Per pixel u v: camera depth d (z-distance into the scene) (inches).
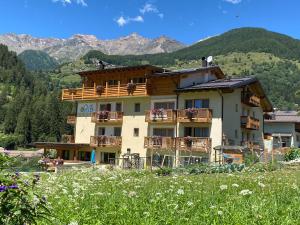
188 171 1048.2
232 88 1508.4
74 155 1999.3
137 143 1787.6
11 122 4414.4
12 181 187.0
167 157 1654.8
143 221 285.1
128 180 642.8
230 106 1616.6
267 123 2481.5
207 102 1595.7
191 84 1718.8
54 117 4126.5
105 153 1905.8
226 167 1084.5
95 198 380.5
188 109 1592.0
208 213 296.8
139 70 1781.5
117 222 289.4
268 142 2054.6
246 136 1833.2
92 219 293.4
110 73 1893.5
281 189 469.4
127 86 1797.5
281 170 1069.1
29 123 4052.7
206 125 1578.5
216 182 607.5
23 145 3937.0
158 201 358.6
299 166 1215.6
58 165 1494.8
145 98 1790.1
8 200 185.3
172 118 1638.8
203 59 1871.3
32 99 4894.2
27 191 193.0
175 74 1648.6
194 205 328.5
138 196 388.8
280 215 292.8
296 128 2488.9
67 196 394.0
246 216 283.7
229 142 1577.3
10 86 6289.4
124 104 1865.2
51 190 437.7
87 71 1953.7
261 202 324.5
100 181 660.7
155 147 1660.9
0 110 4938.5
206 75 1790.1
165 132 1710.1
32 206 196.1
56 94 4409.5
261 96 1958.7
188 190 458.3
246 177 731.4
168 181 639.8
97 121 1927.9
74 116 2081.7
